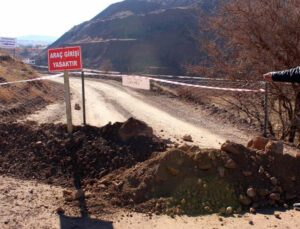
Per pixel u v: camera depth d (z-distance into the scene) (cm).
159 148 787
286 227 570
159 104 1912
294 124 1131
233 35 1277
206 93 1794
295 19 1155
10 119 1395
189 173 659
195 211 618
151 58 8169
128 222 589
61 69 857
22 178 771
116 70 8250
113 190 669
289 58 1171
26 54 10962
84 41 9988
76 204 639
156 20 9100
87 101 2088
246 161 678
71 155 802
